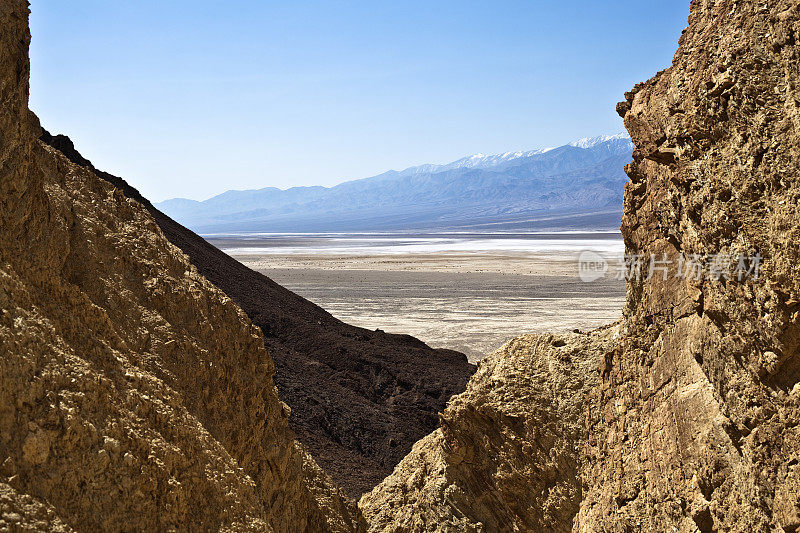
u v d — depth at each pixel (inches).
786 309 208.2
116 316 278.7
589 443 368.8
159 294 309.9
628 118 339.3
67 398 188.5
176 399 256.5
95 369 213.8
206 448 252.4
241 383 338.3
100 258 293.7
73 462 181.2
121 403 215.0
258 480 327.6
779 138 216.4
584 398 410.3
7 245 211.9
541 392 436.8
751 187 226.8
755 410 226.2
